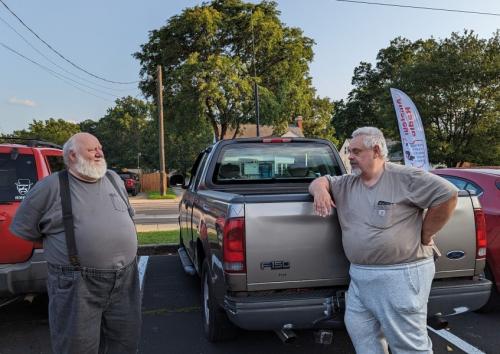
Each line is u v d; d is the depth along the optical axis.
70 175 2.97
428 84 29.97
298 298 3.22
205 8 31.70
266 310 3.17
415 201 2.81
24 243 4.41
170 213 17.81
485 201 5.19
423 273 2.87
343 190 3.09
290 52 34.28
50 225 2.90
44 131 83.38
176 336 4.60
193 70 28.55
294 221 3.28
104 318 3.09
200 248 4.82
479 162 30.95
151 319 5.14
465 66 28.52
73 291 2.88
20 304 5.67
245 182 5.14
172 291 6.27
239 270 3.23
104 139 76.69
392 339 2.90
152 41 34.50
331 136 57.03
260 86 30.67
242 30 32.72
